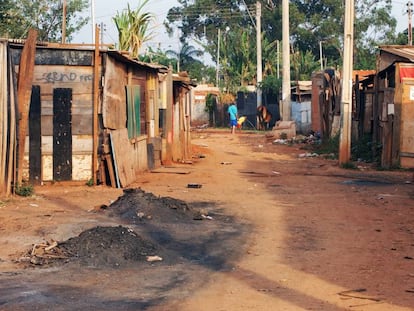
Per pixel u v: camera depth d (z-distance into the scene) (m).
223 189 17.70
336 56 74.19
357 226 12.74
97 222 12.23
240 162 26.41
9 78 15.38
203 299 7.84
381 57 27.05
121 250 10.00
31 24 36.59
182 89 27.00
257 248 10.83
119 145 17.78
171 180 19.30
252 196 16.56
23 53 15.75
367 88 30.17
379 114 26.62
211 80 74.31
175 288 8.36
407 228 12.57
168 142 23.70
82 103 17.39
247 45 63.50
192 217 13.20
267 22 74.00
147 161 21.56
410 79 23.02
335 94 32.44
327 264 9.72
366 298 7.93
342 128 24.39
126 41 25.77
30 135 17.20
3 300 7.74
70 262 9.59
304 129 44.75
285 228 12.53
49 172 17.36
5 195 15.28
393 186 18.89
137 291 8.21
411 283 8.66
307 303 7.69
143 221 12.48
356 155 27.11
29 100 15.90
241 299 7.84
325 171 22.84
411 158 23.17
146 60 31.14
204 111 61.78
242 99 58.22
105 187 17.28
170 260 9.95
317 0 73.75
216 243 11.16
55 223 12.09
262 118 53.44
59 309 7.40
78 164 17.50
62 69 17.25
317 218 13.58
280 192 17.41
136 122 20.30
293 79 63.81
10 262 9.61
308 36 71.56
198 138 42.38
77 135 17.44
